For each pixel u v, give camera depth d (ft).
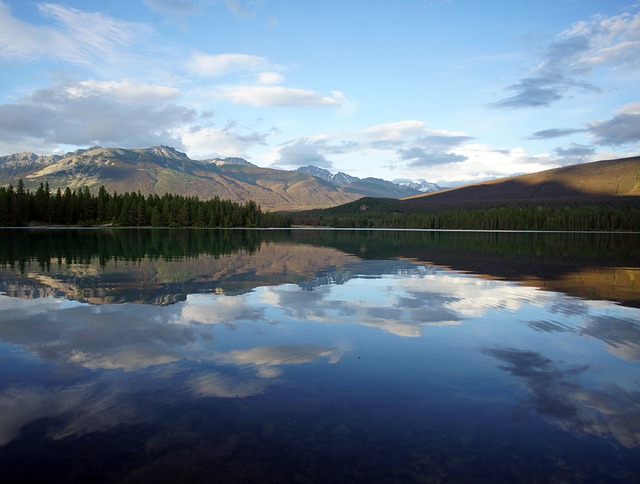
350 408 26.68
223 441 22.62
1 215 422.41
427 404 27.48
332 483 19.31
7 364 33.30
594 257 135.13
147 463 20.56
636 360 36.32
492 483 19.60
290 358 35.50
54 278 77.10
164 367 32.99
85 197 494.18
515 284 76.79
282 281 77.00
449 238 283.79
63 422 24.35
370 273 90.22
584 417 26.17
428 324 47.24
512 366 34.55
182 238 237.04
